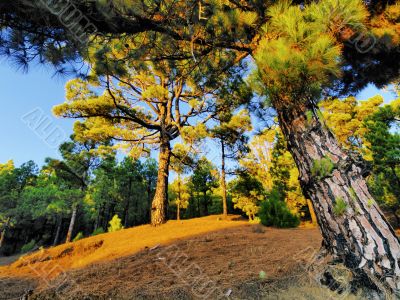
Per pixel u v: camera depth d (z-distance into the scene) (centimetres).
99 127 1197
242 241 577
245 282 296
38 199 2141
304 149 259
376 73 456
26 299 382
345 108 1888
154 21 295
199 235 689
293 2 306
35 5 208
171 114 1302
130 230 1046
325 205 235
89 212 2714
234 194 2234
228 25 295
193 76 499
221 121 1250
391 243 206
